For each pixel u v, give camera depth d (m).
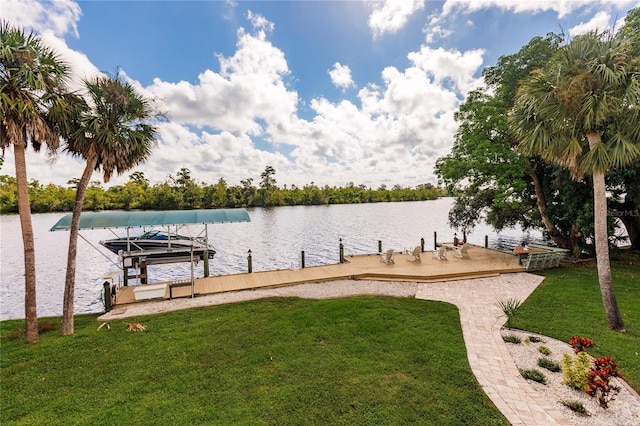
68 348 6.22
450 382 4.75
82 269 19.77
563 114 6.66
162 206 60.53
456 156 15.64
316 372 5.10
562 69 6.54
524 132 7.66
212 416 4.01
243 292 10.45
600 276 6.76
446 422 3.85
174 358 5.68
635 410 4.05
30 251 6.70
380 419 3.91
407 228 37.25
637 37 6.48
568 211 12.72
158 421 3.93
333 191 96.75
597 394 4.38
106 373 5.20
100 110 7.30
